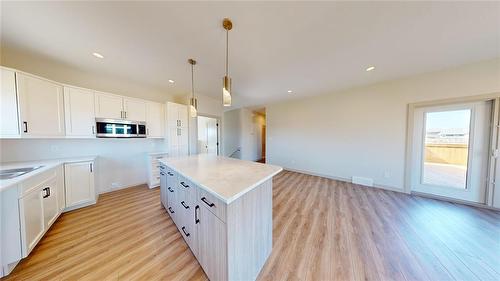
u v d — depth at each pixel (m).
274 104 5.43
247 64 2.54
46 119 2.26
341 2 1.39
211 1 1.37
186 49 2.12
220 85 3.62
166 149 3.90
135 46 2.05
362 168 3.79
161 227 2.07
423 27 1.70
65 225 2.10
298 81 3.33
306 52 2.20
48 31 1.76
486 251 1.65
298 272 1.42
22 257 1.46
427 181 3.10
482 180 2.65
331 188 3.55
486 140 2.61
